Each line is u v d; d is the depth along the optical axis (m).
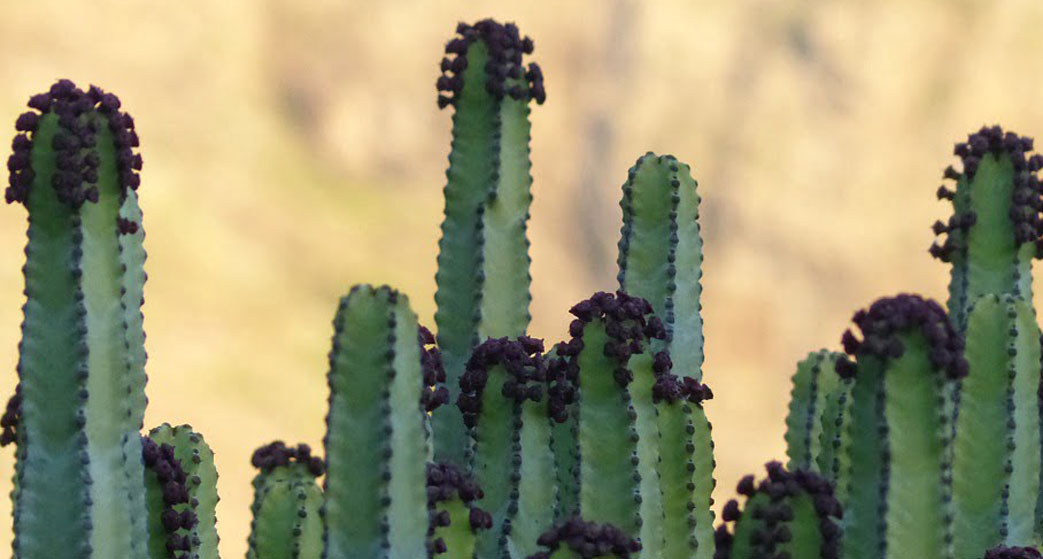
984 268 9.75
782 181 50.72
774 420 46.88
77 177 7.41
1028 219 9.68
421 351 7.48
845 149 50.91
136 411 7.88
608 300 7.79
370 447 6.89
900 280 49.47
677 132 52.03
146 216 49.06
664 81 52.47
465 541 7.18
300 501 8.49
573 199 51.62
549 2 53.53
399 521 6.89
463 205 9.60
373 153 54.94
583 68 53.00
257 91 55.03
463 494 7.21
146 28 54.19
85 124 7.47
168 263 48.03
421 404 7.02
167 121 52.31
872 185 50.41
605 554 6.57
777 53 52.50
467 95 9.60
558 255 51.03
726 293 49.22
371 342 6.92
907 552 6.80
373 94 55.41
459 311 9.57
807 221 50.19
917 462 6.82
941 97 51.31
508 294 9.60
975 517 8.49
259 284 48.72
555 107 52.44
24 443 7.50
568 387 8.31
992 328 8.54
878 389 6.86
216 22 54.44
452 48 9.62
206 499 8.85
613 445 7.71
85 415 7.46
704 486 8.21
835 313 49.06
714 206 50.72
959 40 51.75
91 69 51.81
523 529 8.37
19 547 7.47
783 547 6.91
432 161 55.22
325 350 47.09
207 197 50.91
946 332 6.84
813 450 10.39
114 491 7.57
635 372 7.80
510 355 8.45
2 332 40.03
